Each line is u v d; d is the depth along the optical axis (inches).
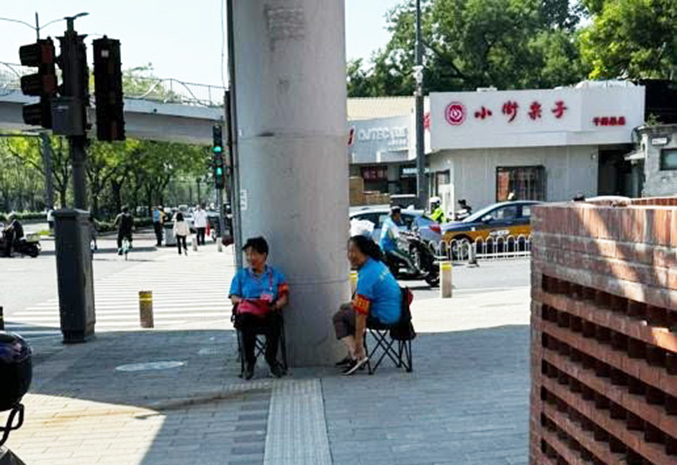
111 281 736.3
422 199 978.1
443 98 1002.7
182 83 1301.7
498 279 621.3
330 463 177.5
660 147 940.0
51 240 1509.6
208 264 904.9
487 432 195.3
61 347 361.7
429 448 184.5
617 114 1009.5
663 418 87.7
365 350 277.4
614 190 1059.3
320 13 272.8
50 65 345.7
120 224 1041.5
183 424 218.1
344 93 285.9
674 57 1369.3
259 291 270.8
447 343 330.0
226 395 247.0
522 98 1003.9
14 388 83.1
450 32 1902.1
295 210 279.4
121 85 359.6
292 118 275.0
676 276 82.3
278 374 271.3
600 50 1445.6
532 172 1032.2
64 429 217.5
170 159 2166.6
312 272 282.4
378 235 699.4
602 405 107.4
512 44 1904.5
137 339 384.5
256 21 273.0
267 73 273.4
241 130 285.3
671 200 140.8
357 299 263.9
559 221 120.0
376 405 225.8
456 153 1024.9
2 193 3100.4
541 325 130.6
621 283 96.3
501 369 269.7
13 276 809.5
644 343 93.5
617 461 100.8
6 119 1144.2
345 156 288.4
